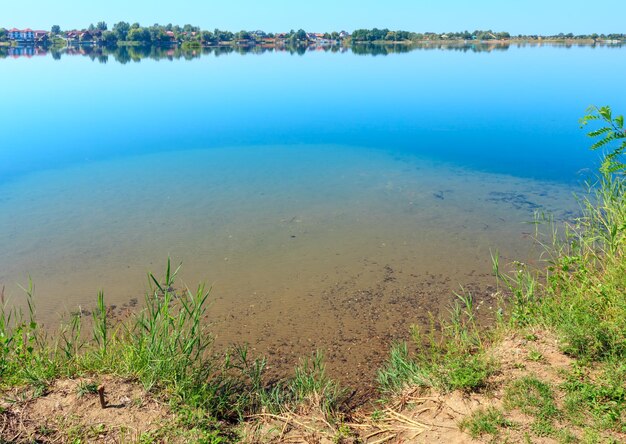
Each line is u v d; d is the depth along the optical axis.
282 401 4.86
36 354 4.61
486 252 8.55
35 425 3.79
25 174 13.38
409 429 4.09
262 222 10.09
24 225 9.88
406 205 10.92
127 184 12.56
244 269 8.12
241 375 5.45
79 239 9.23
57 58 63.31
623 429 3.48
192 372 4.70
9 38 111.19
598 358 4.32
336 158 15.02
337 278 7.84
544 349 4.62
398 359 5.27
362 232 9.54
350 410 4.80
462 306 6.97
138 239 9.26
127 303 7.11
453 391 4.38
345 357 5.93
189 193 11.90
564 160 14.12
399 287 7.54
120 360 4.66
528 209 10.44
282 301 7.20
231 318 6.77
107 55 71.44
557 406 3.85
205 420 4.09
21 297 7.26
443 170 13.54
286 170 13.79
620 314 4.66
